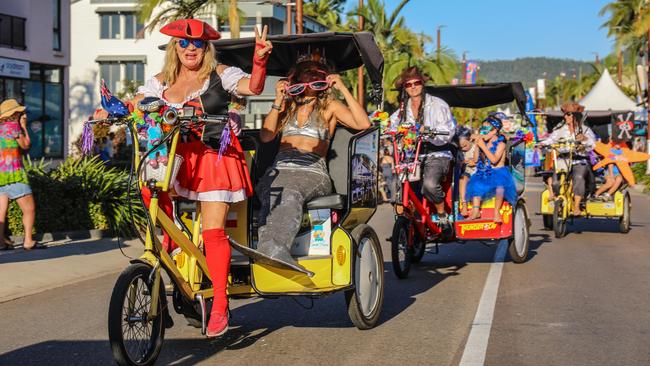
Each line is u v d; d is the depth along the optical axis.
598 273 9.85
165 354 5.95
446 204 10.42
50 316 7.50
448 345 6.21
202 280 5.92
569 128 14.52
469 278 9.52
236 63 8.25
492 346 6.16
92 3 48.34
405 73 9.77
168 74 5.68
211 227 5.59
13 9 26.77
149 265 5.29
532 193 27.31
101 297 8.49
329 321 7.14
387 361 5.74
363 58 7.41
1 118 10.98
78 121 48.56
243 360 5.77
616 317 7.21
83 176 13.03
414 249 10.59
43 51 28.06
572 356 5.86
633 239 13.88
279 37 7.47
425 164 9.88
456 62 45.72
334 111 6.66
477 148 10.38
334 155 6.91
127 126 5.38
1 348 6.25
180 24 5.56
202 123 5.30
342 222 6.46
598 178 15.97
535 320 7.09
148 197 5.38
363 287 6.70
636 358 5.81
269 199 6.28
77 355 6.02
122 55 48.19
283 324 7.03
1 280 9.17
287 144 6.60
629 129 19.77
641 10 35.47
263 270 6.04
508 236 10.35
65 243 12.08
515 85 10.92
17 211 12.24
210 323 5.52
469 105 12.01
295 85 6.50
